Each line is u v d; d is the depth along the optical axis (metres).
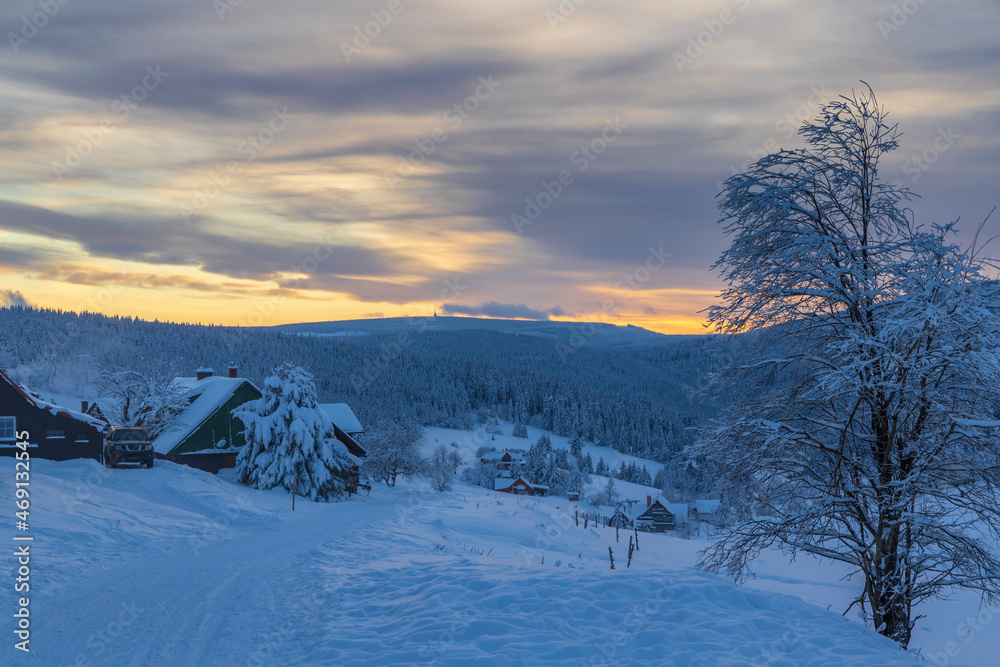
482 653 8.84
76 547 17.09
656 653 8.88
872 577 12.66
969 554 11.62
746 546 13.41
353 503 41.31
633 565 27.88
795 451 13.02
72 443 35.69
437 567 14.27
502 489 114.50
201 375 59.56
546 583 11.78
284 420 41.44
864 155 13.12
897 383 11.62
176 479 34.12
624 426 179.75
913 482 11.75
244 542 21.42
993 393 11.38
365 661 8.91
